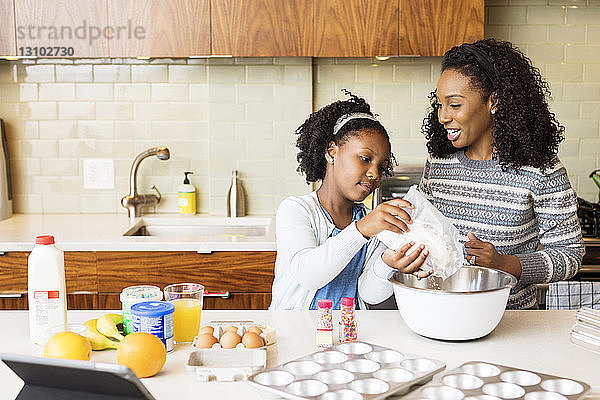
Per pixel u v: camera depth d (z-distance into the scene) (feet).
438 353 4.70
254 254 9.21
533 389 3.87
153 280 9.20
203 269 9.22
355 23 9.86
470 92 6.19
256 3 9.81
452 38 9.87
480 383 3.97
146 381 4.24
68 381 3.61
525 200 6.34
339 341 4.96
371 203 10.69
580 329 4.87
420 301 4.75
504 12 11.18
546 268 6.05
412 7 9.84
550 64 11.29
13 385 4.19
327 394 3.79
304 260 5.36
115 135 11.19
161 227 10.84
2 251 9.00
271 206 11.14
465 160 6.68
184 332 4.97
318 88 11.18
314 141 6.03
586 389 3.86
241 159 11.03
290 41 9.87
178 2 9.81
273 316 5.56
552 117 6.50
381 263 5.67
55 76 11.03
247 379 4.01
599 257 9.69
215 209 11.16
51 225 10.25
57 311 4.93
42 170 11.21
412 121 11.25
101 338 4.76
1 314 5.74
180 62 11.05
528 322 5.43
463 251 5.81
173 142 11.21
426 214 5.26
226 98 10.91
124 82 11.08
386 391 3.85
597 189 11.48
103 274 9.15
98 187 11.27
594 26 11.24
